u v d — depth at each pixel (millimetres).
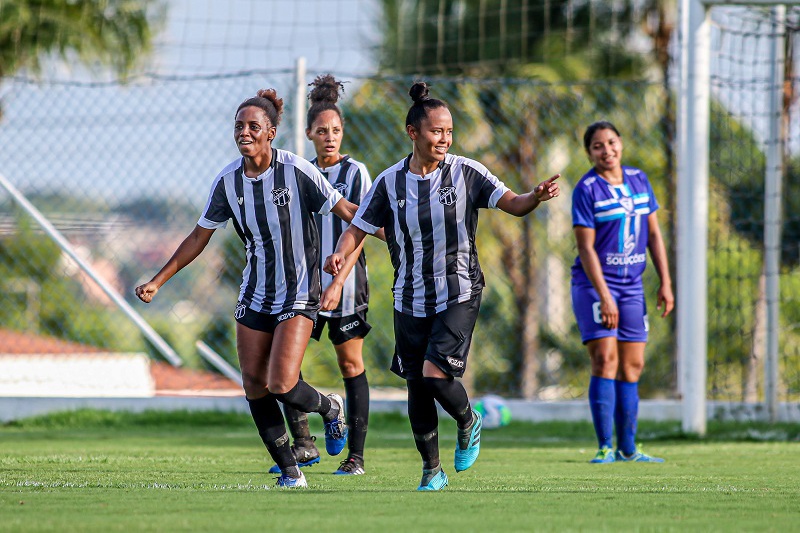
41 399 33500
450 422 31156
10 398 33594
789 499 13992
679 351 31594
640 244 22203
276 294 16141
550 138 49531
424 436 15625
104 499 13719
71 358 39375
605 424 21562
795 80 30797
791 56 31578
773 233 30203
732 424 29719
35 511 12383
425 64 66250
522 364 58031
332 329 19672
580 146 50375
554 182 14711
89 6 50781
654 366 49344
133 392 38312
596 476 17922
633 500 13820
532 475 18156
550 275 56562
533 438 28500
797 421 30359
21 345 41031
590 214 21781
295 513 12273
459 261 15508
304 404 16922
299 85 32406
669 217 37719
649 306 50906
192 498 13859
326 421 19062
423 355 15766
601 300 21406
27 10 48312
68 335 43094
